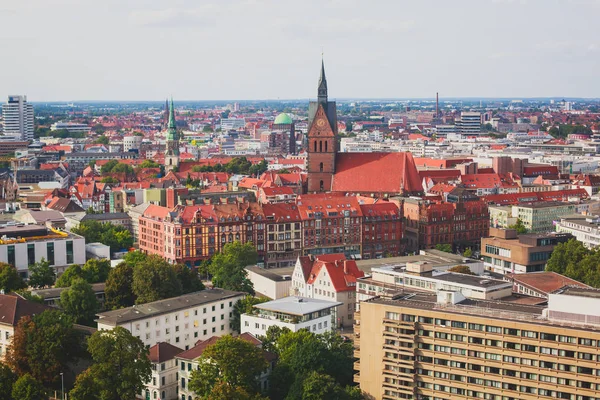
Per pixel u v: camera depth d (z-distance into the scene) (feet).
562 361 558.97
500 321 580.30
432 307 617.62
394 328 619.67
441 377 604.49
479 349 588.09
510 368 577.02
